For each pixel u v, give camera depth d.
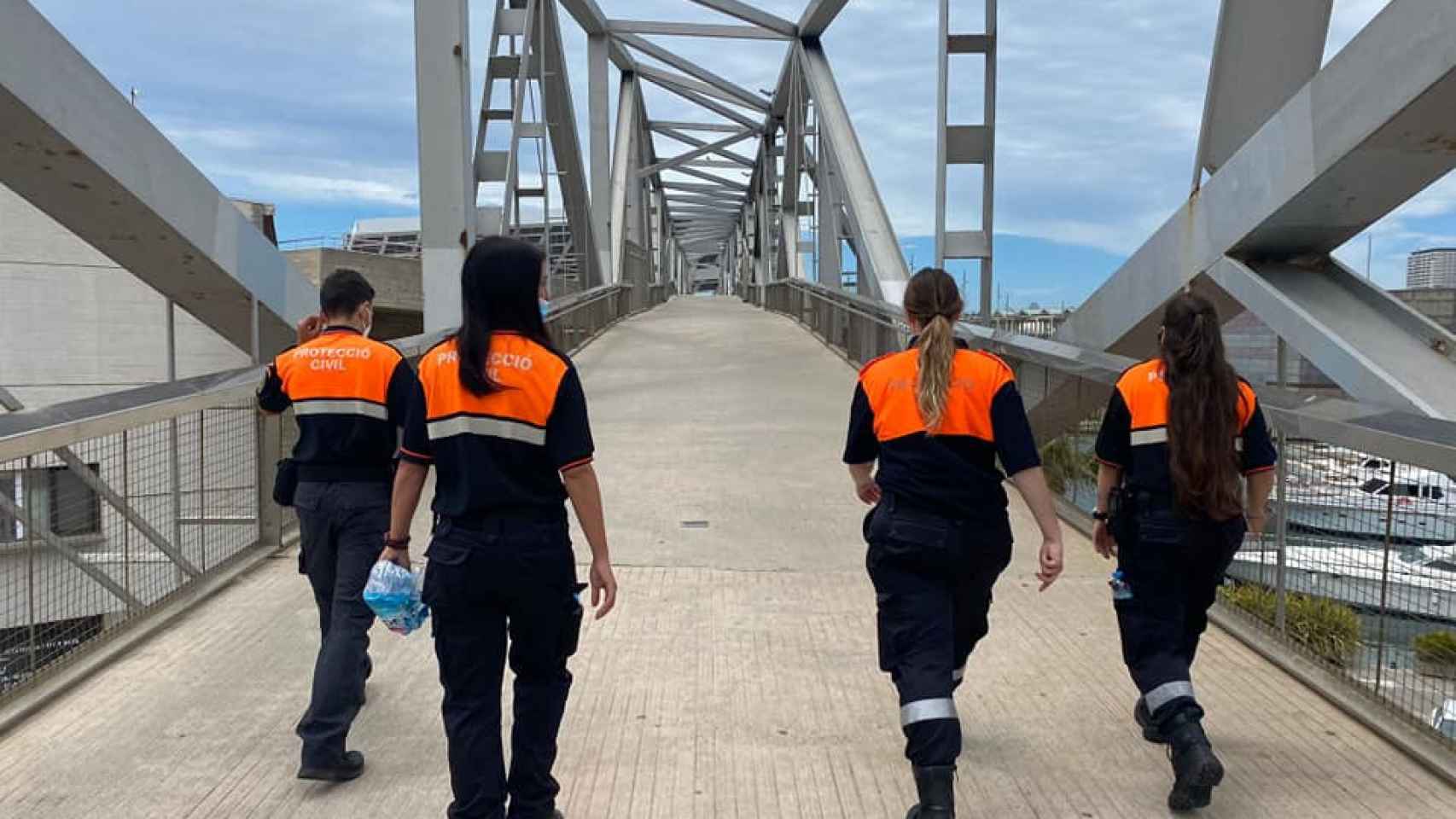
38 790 3.32
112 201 6.04
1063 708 4.00
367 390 3.56
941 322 3.04
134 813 3.19
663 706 4.05
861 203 18.38
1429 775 3.38
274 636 4.77
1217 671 4.30
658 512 7.31
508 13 14.65
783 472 8.67
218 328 8.33
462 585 2.66
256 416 6.10
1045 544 3.01
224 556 5.83
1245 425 3.26
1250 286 5.38
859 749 3.67
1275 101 5.61
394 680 4.30
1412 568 3.58
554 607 2.76
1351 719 3.80
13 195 14.23
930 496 2.95
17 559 4.46
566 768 3.53
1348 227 5.17
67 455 4.73
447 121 10.02
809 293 21.84
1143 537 3.26
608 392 13.63
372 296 3.86
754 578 5.76
